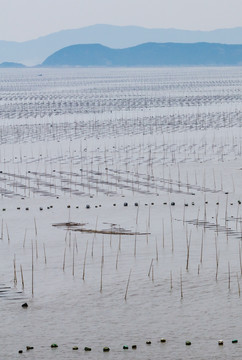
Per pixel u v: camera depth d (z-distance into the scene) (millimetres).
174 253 75375
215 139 157125
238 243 78500
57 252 75938
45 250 76625
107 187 107938
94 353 54969
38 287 66438
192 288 66188
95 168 123562
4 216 91188
